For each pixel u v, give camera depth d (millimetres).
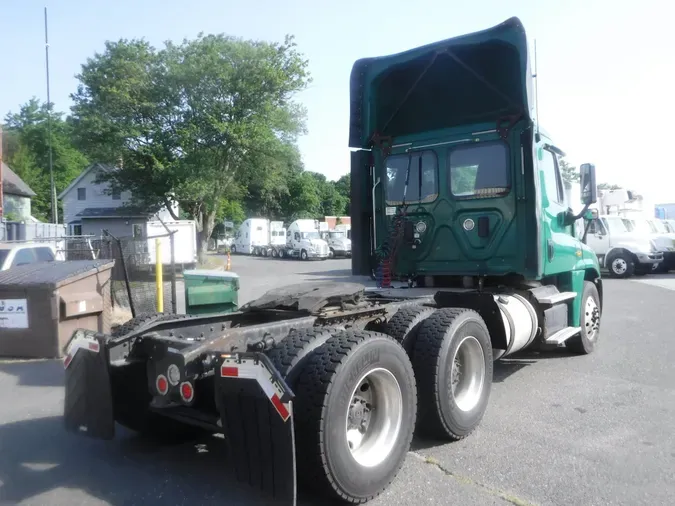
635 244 21359
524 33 6055
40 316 8391
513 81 6656
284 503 3455
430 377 4766
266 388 3467
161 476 4402
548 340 6879
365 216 7461
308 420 3596
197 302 7840
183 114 32125
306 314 4863
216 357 3742
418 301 5797
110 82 31750
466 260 6754
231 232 71312
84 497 4043
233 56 31297
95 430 4355
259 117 32062
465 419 5016
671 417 5613
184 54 31562
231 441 3693
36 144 62625
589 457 4641
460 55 6715
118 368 4391
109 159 32656
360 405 4047
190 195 32656
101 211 46719
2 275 8836
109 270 9430
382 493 4031
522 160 6383
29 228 26000
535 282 7129
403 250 7160
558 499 3912
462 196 6781
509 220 6480
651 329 10531
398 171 7258
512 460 4594
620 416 5656
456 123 7172
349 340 3918
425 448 4863
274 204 78500
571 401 6172
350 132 7352
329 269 31641
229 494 4078
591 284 8586
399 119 7707
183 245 25984
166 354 4141
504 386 6801
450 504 3857
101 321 9109
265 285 21688
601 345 9109
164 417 4973
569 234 8000
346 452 3721
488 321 5957
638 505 3822
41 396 6598
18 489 4176
